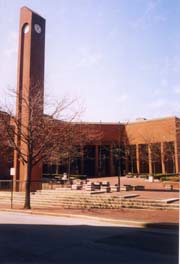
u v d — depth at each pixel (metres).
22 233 12.42
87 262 8.31
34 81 29.72
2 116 23.61
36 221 15.80
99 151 51.84
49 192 25.72
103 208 20.58
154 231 13.20
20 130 22.56
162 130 48.97
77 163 50.53
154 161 49.34
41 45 31.47
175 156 46.81
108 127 52.28
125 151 49.84
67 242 10.80
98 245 10.45
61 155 24.39
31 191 27.95
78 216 17.02
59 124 23.88
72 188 27.42
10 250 9.57
